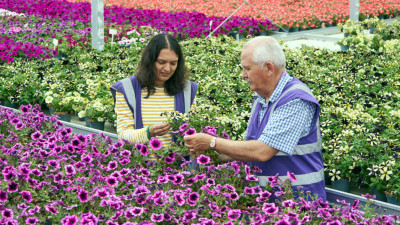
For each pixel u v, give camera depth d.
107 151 3.82
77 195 3.22
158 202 3.01
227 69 8.91
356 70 8.75
